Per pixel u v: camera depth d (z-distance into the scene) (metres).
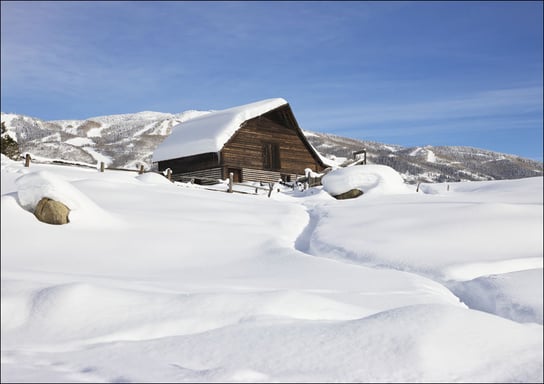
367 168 27.48
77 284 6.78
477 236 15.26
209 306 6.43
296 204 24.45
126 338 5.70
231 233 15.67
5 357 4.92
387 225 16.75
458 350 4.46
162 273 11.02
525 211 18.19
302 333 5.15
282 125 39.06
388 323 5.06
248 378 4.09
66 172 24.94
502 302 9.30
